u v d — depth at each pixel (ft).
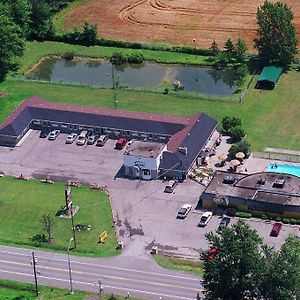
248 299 622.54
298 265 605.73
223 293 616.39
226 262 613.52
